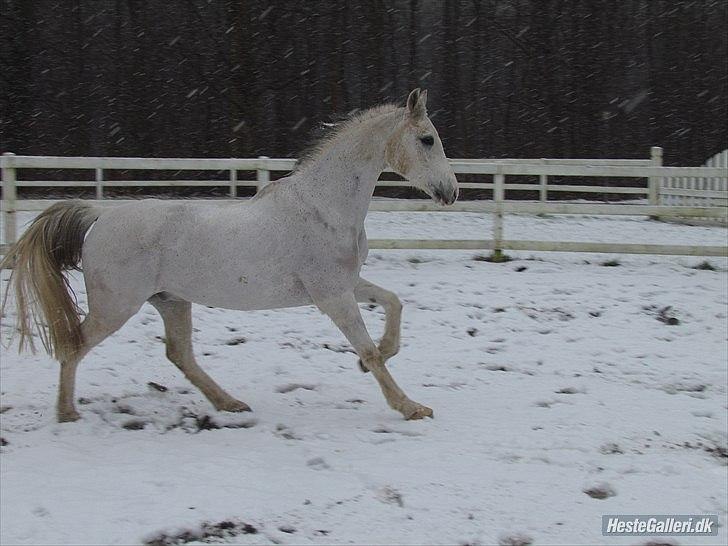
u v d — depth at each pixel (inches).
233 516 187.9
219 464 216.2
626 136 1178.6
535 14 1139.3
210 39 1081.4
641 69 1194.0
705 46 1186.6
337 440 237.6
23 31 1033.5
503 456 228.5
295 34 1083.3
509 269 479.2
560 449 234.7
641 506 200.1
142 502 193.2
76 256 250.4
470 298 414.6
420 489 205.0
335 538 181.0
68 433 238.1
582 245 488.4
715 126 1190.3
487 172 496.1
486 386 297.4
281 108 1093.8
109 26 1077.1
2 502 193.0
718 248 479.2
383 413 263.9
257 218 244.7
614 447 238.2
